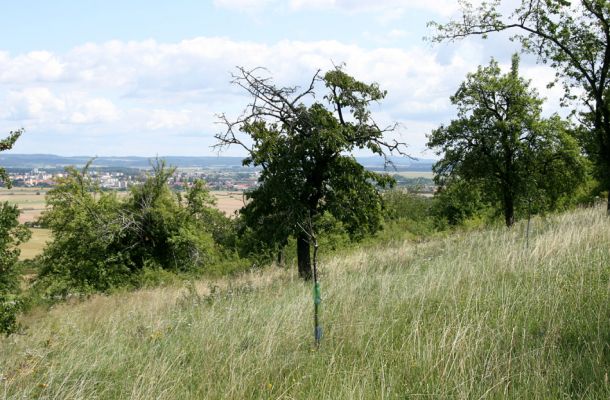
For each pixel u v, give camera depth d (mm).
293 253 25750
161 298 15797
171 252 29781
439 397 4031
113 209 29734
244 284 14391
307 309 7297
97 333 8062
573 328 5141
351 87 16953
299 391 4516
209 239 30047
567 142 21609
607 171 19766
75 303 19609
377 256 16016
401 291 7781
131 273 28672
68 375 5219
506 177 22938
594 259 7953
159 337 6973
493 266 8766
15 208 11906
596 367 4098
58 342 7113
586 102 19562
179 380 5016
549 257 8969
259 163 17172
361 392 4172
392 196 41906
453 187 25047
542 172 22781
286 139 17031
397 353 5059
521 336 5176
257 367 5129
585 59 18688
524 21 17953
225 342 6219
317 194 17859
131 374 5422
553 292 6441
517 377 4230
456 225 36312
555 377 4086
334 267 14781
